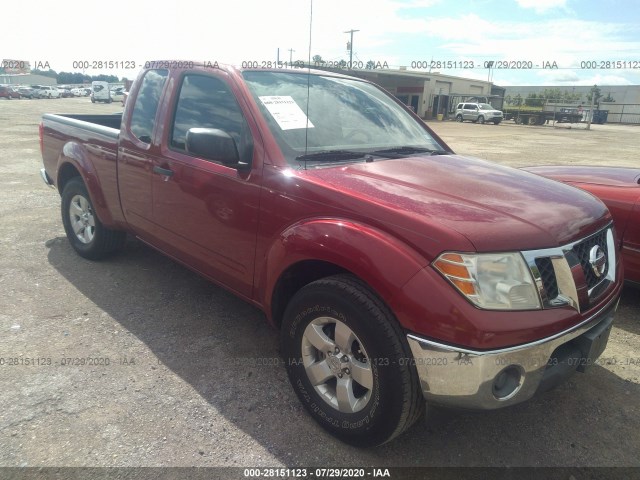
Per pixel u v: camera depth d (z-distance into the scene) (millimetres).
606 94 52844
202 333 3416
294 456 2361
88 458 2279
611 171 4531
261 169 2723
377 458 2375
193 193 3139
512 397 2084
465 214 2191
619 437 2582
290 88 3246
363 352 2232
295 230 2473
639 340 3559
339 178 2547
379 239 2158
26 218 6008
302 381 2574
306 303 2443
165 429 2488
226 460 2314
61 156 4598
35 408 2594
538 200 2471
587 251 2389
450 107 46062
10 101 44250
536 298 2074
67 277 4246
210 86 3232
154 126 3551
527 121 41344
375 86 3994
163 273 4402
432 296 2000
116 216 4062
